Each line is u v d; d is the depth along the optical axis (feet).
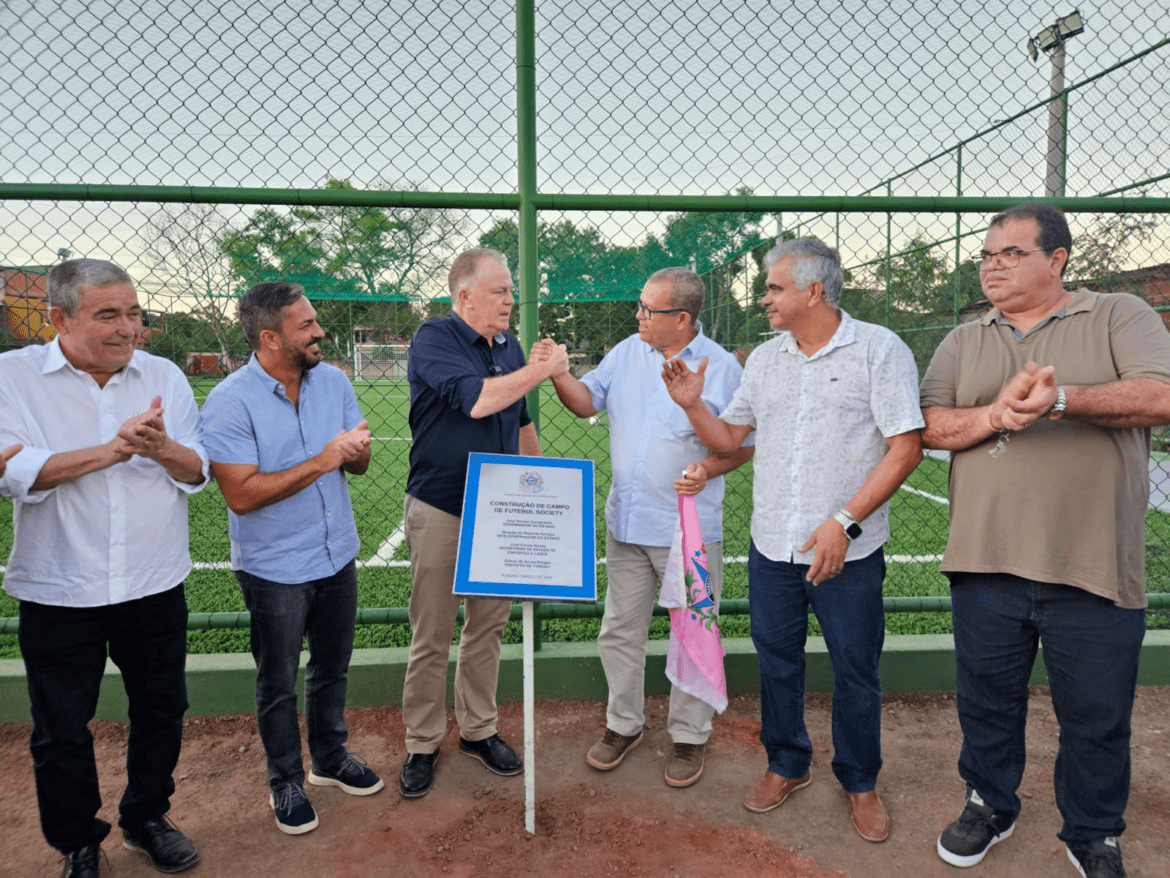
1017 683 7.11
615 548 9.14
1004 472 6.73
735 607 11.17
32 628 6.53
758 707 10.73
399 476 29.81
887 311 35.70
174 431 7.07
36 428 6.43
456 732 9.94
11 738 9.72
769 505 7.89
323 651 8.30
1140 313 6.37
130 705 7.19
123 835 7.66
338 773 8.55
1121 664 6.54
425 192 9.72
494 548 7.43
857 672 7.59
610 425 9.22
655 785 8.72
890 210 10.18
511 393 7.47
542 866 7.29
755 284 40.93
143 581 6.77
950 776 8.94
